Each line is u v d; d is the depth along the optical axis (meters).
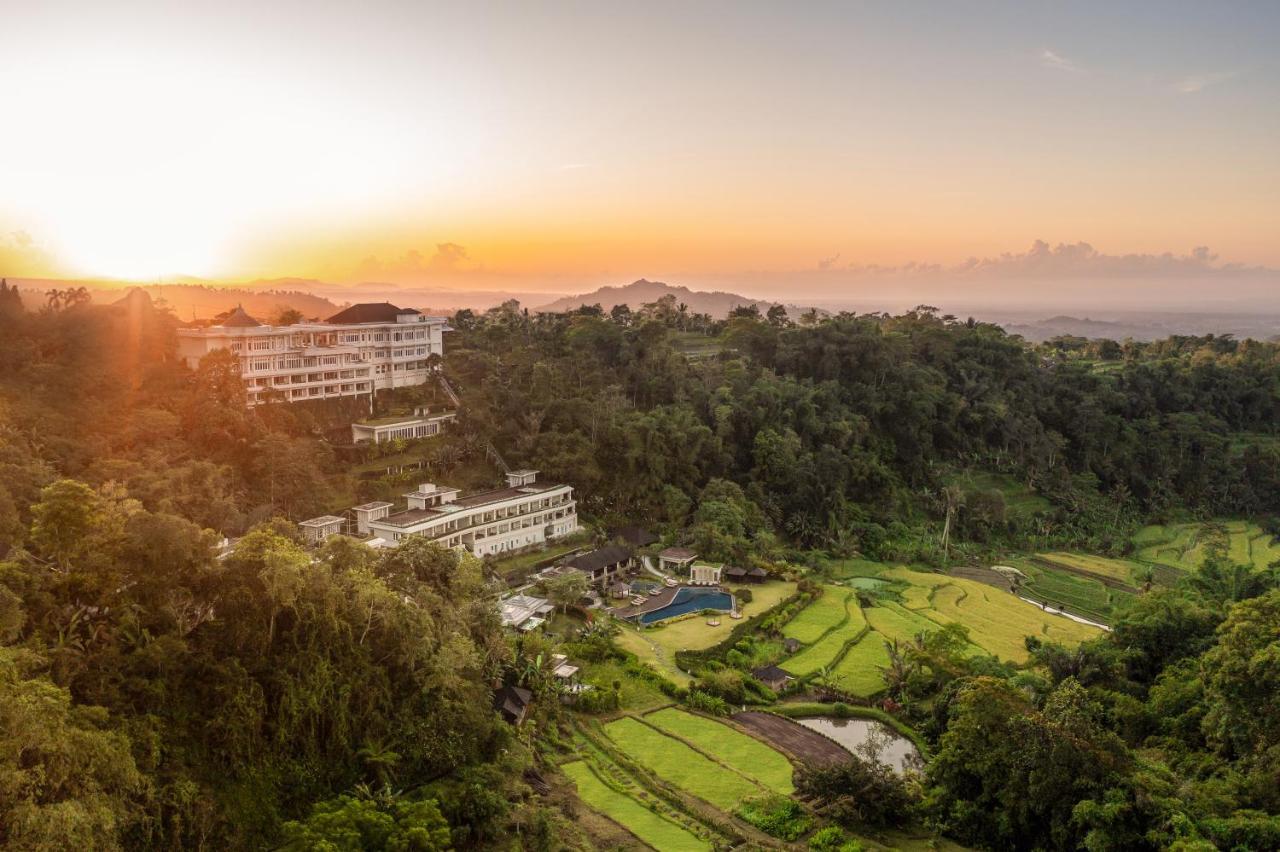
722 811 63.19
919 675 85.00
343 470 121.50
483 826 56.41
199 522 90.81
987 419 185.12
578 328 174.38
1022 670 90.88
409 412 141.62
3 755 37.81
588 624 95.12
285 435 116.62
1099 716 75.19
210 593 56.59
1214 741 68.06
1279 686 62.69
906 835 63.41
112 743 44.88
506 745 65.31
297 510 105.75
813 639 99.12
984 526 158.38
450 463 130.25
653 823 60.88
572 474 132.88
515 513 118.62
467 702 64.69
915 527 157.75
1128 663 85.25
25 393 100.00
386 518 106.75
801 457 155.25
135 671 50.50
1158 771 62.03
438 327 158.62
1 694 38.84
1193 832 54.09
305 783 55.16
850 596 117.00
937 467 177.50
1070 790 59.62
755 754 72.00
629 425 140.62
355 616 62.03
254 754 53.31
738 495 141.38
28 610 48.84
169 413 107.75
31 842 37.75
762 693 83.75
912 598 121.50
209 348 122.62
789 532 145.62
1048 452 184.00
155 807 46.75
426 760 60.75
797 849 59.34
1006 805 61.53
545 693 76.19
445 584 76.50
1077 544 161.25
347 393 138.38
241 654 55.34
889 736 77.50
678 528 132.25
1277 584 99.12
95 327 116.00
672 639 95.25
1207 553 135.88
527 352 160.75
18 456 83.50
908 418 177.75
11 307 117.75
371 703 60.09
